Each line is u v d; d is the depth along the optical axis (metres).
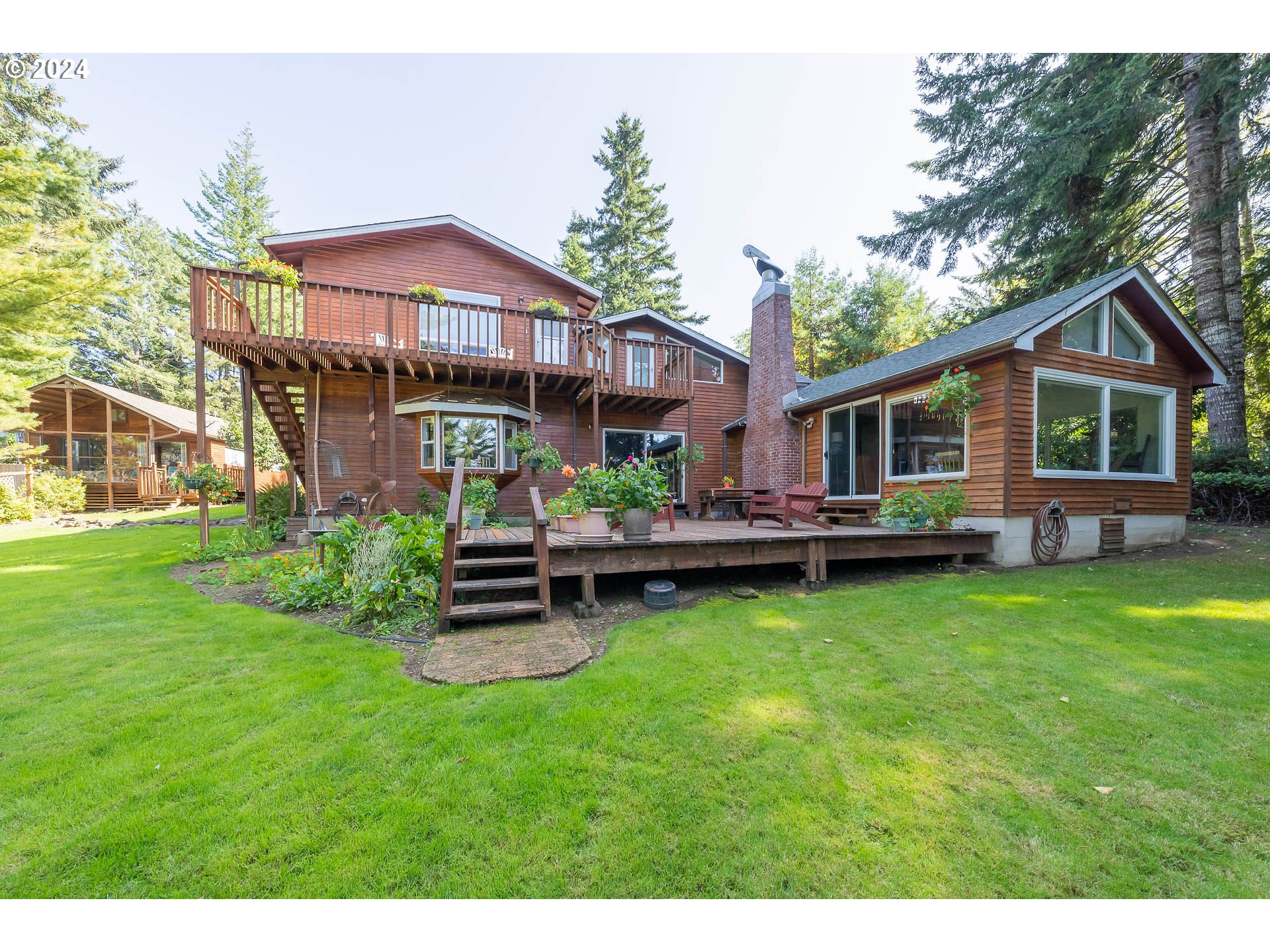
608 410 11.57
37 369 15.50
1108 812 1.75
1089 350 7.02
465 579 4.93
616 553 4.54
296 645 3.38
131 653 3.21
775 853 1.56
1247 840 1.62
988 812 1.74
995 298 14.63
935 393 6.75
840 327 23.58
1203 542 7.53
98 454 18.06
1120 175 10.03
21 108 17.03
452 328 10.26
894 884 1.47
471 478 8.60
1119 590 4.82
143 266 26.17
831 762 2.02
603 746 2.14
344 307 9.71
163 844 1.58
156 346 26.17
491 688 2.71
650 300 25.31
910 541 5.92
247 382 8.26
